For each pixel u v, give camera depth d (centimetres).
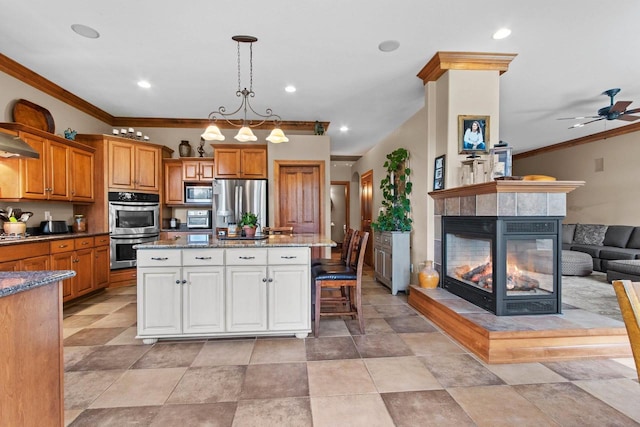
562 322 240
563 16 256
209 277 256
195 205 540
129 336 270
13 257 275
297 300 264
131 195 460
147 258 252
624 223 581
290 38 289
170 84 389
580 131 605
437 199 357
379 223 482
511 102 453
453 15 256
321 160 526
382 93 421
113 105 463
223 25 269
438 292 330
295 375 205
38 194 342
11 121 337
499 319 246
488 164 295
